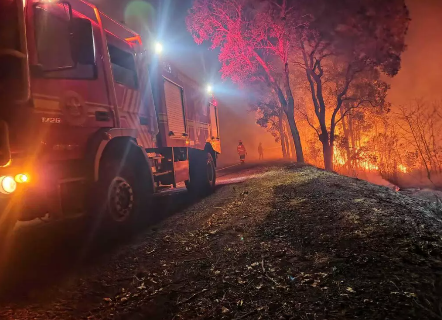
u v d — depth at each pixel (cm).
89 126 539
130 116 668
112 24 657
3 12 412
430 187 1645
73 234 573
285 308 274
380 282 292
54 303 332
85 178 512
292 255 390
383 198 688
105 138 550
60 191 472
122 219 583
